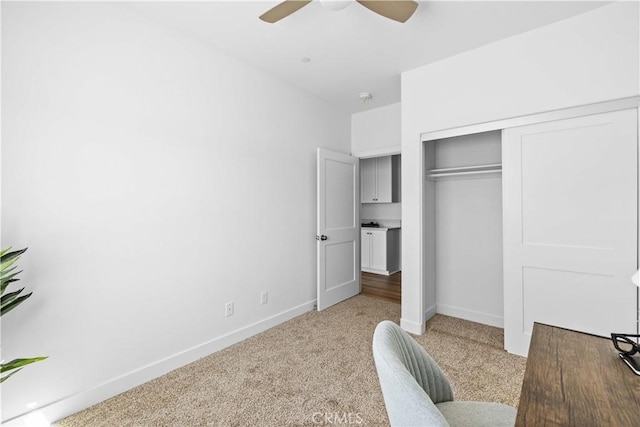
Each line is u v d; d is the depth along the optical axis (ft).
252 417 5.29
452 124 8.18
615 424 2.14
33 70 5.02
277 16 5.42
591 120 6.44
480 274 9.71
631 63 5.95
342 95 10.97
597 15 6.26
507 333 7.63
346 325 9.44
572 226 6.70
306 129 10.64
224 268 7.98
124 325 6.09
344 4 5.17
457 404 3.53
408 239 9.00
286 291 9.86
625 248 6.14
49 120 5.18
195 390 6.07
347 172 12.18
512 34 7.18
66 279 5.36
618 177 6.19
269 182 9.25
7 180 4.78
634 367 2.85
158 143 6.64
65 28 5.36
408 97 8.97
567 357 3.14
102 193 5.80
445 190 10.34
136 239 6.27
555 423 2.17
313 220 10.97
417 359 3.46
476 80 7.79
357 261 12.76
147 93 6.46
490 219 9.50
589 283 6.54
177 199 6.98
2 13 4.75
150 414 5.37
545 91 6.86
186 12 6.33
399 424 2.31
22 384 4.91
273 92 9.37
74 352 5.44
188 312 7.18
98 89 5.75
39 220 5.08
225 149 8.00
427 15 6.45
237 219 8.31
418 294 8.83
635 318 6.07
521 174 7.29
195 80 7.33
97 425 5.09
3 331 4.76
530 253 7.22
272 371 6.77
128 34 6.16
